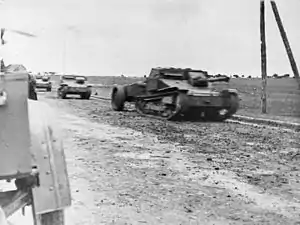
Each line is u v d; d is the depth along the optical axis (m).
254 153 9.98
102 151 9.60
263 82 22.66
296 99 26.53
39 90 38.41
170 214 5.22
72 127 14.02
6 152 2.35
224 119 18.30
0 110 2.33
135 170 7.73
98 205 5.42
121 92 21.59
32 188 2.71
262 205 5.75
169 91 17.81
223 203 5.79
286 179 7.35
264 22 22.66
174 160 8.86
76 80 31.28
